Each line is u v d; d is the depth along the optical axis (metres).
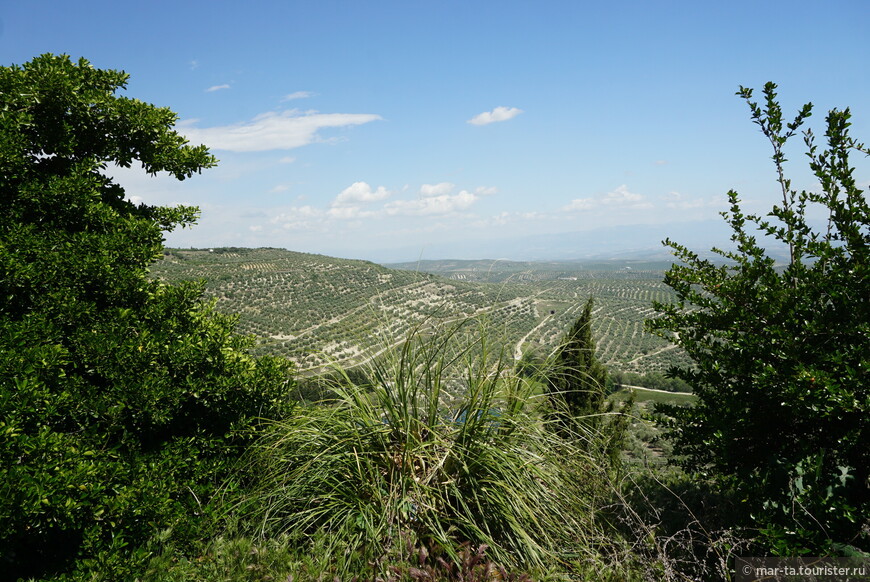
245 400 4.59
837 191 3.43
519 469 3.48
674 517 3.77
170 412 4.15
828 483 3.13
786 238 3.73
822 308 3.37
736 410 3.50
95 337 4.05
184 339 4.54
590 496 3.77
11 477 2.95
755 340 3.38
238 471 4.18
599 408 4.94
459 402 3.83
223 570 3.04
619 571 3.01
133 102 5.45
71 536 3.38
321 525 3.41
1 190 4.39
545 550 3.27
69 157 5.05
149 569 3.25
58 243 4.41
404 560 2.88
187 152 5.84
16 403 3.20
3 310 3.91
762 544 2.88
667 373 4.20
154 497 3.59
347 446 3.64
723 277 4.12
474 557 2.73
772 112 3.84
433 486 3.44
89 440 3.69
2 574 3.20
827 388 2.88
